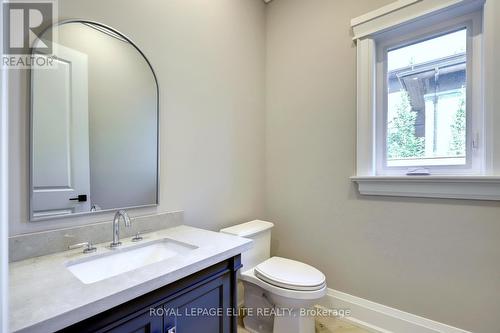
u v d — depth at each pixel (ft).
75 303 1.98
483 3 4.19
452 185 4.33
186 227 4.62
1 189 1.36
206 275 3.19
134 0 4.19
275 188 6.93
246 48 6.49
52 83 3.33
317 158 6.11
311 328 4.70
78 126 3.57
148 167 4.40
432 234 4.62
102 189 3.81
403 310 4.92
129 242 3.69
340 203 5.75
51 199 3.29
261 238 5.83
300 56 6.40
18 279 2.43
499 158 4.00
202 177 5.35
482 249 4.17
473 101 4.42
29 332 1.70
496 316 4.07
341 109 5.71
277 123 6.88
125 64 4.08
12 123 3.01
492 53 4.04
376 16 5.11
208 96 5.48
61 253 3.21
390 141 5.32
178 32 4.86
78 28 3.56
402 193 4.87
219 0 5.74
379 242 5.22
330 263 5.91
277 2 6.89
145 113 4.35
